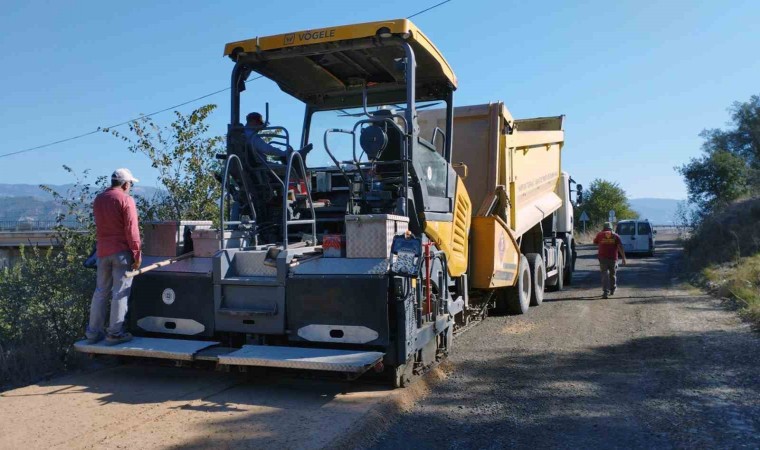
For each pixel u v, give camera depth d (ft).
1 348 21.12
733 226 71.41
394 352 18.22
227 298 19.30
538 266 40.27
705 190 115.55
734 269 49.21
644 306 38.60
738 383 20.72
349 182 21.61
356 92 25.61
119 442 14.53
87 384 19.53
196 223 21.59
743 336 27.78
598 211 168.35
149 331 20.42
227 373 20.77
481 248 30.27
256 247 20.30
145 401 17.75
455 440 15.87
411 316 18.60
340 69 23.72
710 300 39.99
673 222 136.46
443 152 25.32
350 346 18.60
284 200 19.12
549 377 21.94
